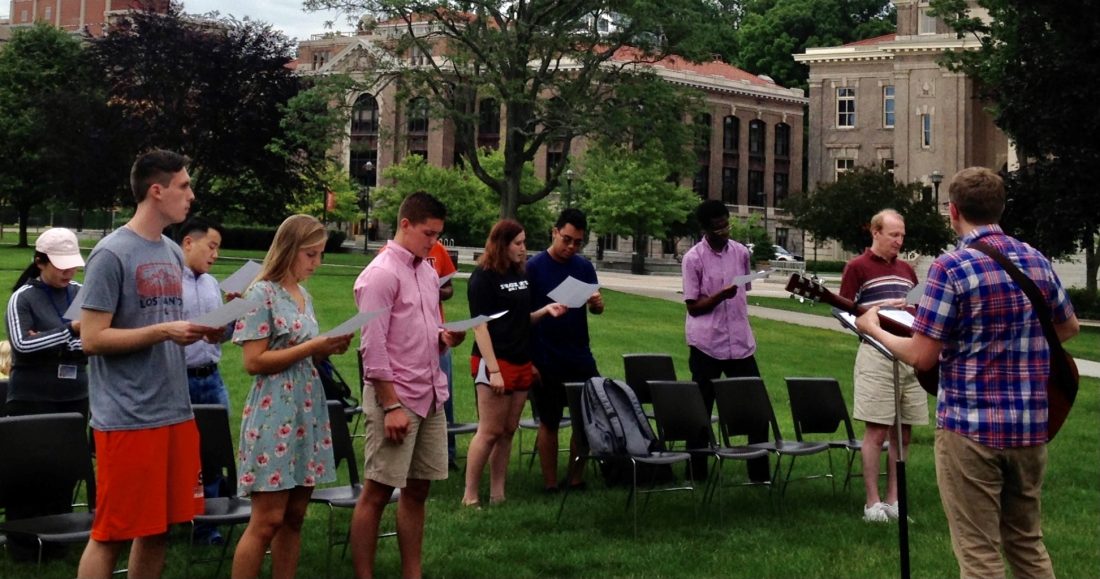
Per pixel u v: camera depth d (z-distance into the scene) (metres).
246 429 5.66
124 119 44.28
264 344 5.66
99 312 5.16
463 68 39.41
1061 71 29.69
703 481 9.72
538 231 65.00
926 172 63.66
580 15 36.75
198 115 44.47
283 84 45.34
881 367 8.42
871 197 42.75
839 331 26.41
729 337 9.55
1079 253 48.97
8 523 5.89
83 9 115.25
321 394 5.88
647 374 11.02
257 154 45.50
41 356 7.16
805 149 94.31
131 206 47.91
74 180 44.97
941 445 5.23
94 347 5.12
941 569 7.04
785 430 12.69
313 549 7.41
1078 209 30.52
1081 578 6.96
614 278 51.78
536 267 9.28
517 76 37.06
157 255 5.43
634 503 8.36
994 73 32.34
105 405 5.21
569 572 6.88
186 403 5.46
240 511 6.52
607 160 40.41
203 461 6.99
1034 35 30.97
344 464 10.12
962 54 33.91
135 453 5.19
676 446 11.36
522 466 10.56
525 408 13.58
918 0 63.66
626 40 37.06
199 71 44.28
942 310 5.11
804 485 9.87
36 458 6.10
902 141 64.38
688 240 78.94
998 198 5.27
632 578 6.74
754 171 82.94
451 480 9.59
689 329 9.64
